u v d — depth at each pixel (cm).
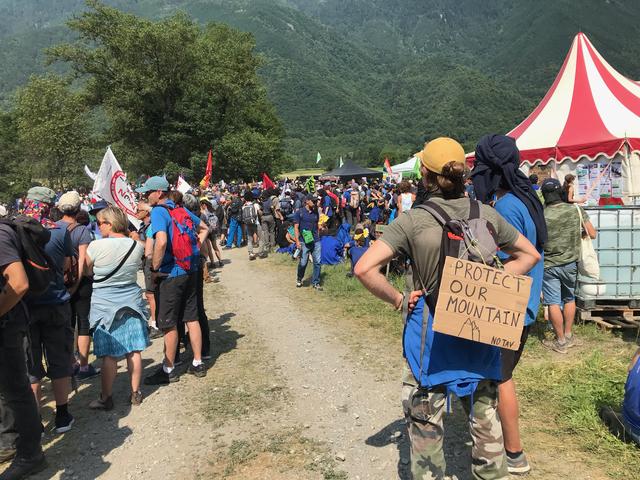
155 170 3994
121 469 338
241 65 4203
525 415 373
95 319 423
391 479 309
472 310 215
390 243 225
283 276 1042
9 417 356
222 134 4006
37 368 395
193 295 494
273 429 382
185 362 541
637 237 559
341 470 321
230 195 1842
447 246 219
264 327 670
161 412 422
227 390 461
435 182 236
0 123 5678
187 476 325
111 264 424
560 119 1049
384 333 613
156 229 461
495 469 239
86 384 505
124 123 3828
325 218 1139
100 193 727
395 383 459
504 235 232
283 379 483
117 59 3725
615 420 345
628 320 558
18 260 300
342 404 421
